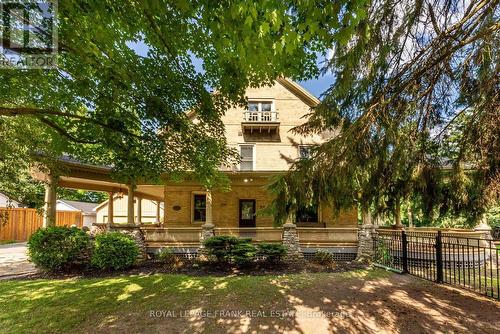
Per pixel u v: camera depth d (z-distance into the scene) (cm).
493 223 1487
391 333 389
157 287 605
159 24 402
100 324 419
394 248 860
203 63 517
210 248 840
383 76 444
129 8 358
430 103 466
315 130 579
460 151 459
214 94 608
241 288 595
